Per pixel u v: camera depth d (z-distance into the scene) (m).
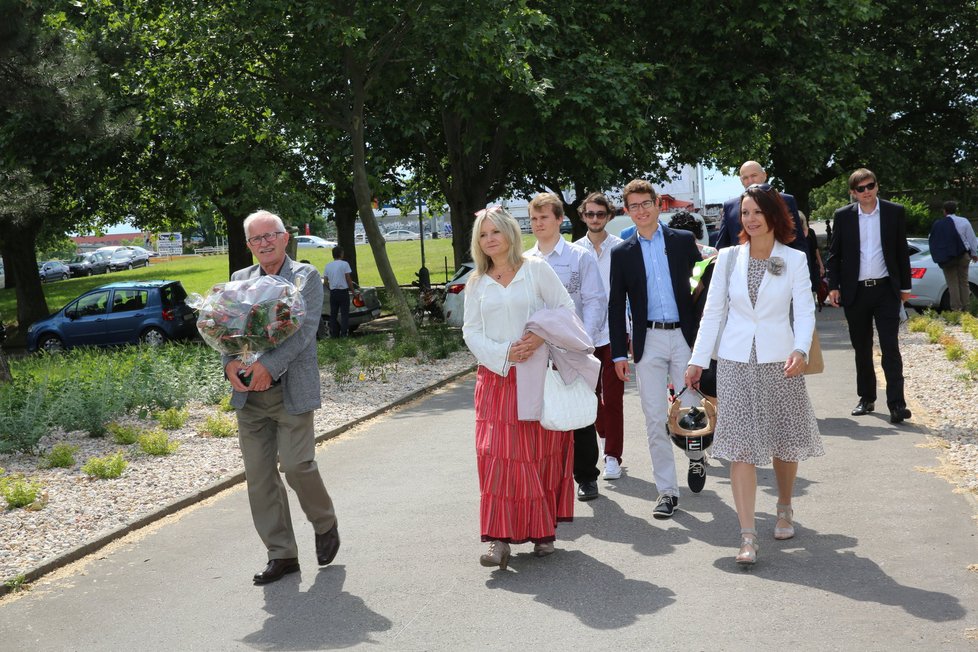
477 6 17.02
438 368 15.12
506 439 5.55
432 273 50.00
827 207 74.44
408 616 4.91
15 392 11.23
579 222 32.56
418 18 17.25
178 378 12.65
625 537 6.05
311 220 26.16
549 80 20.39
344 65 18.41
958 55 31.50
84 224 32.44
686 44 24.27
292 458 5.61
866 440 8.24
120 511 7.31
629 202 6.54
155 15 19.39
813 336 5.52
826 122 23.72
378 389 13.02
